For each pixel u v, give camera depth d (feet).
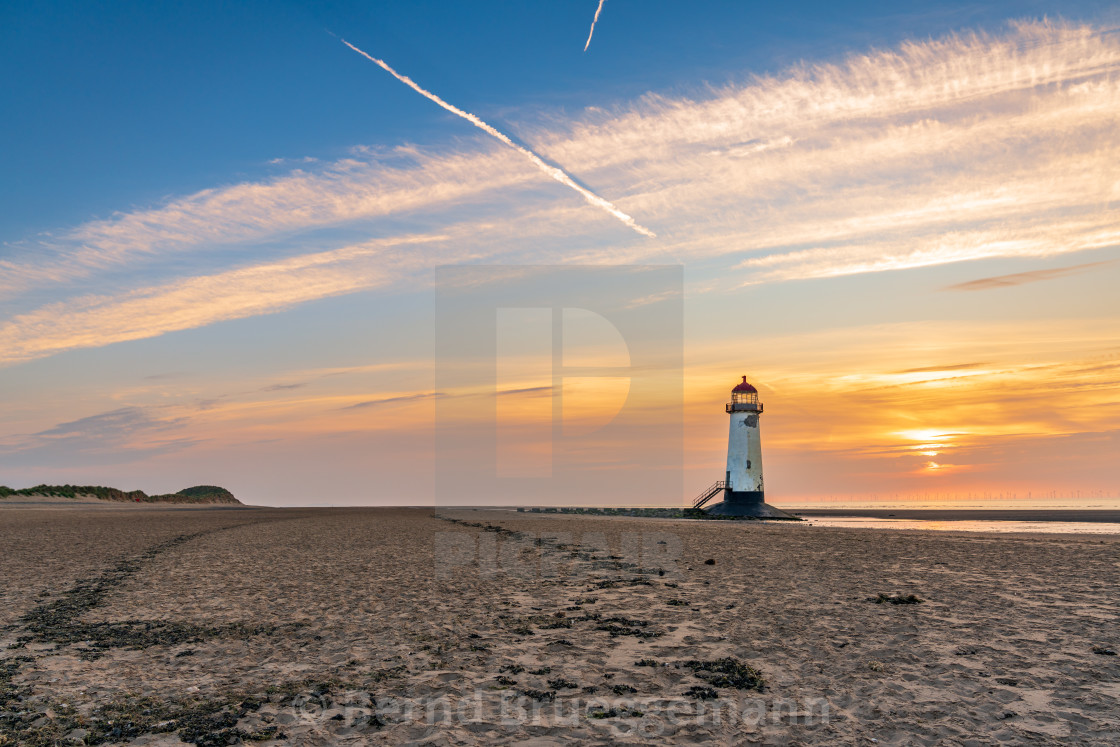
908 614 45.52
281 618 46.73
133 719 27.73
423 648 38.45
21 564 76.18
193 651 38.34
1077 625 41.47
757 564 73.67
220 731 26.30
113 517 182.91
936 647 36.70
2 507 229.66
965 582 59.26
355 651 38.04
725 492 237.45
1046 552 84.17
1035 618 43.70
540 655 36.70
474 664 35.14
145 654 37.81
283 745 25.03
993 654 35.14
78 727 26.89
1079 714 26.40
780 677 32.09
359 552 88.89
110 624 45.21
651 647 37.93
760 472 234.38
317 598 54.29
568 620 45.11
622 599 52.65
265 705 29.30
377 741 25.29
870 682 30.91
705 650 37.01
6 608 50.80
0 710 28.91
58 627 44.42
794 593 54.29
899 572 66.13
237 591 57.77
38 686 32.19
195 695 30.73
